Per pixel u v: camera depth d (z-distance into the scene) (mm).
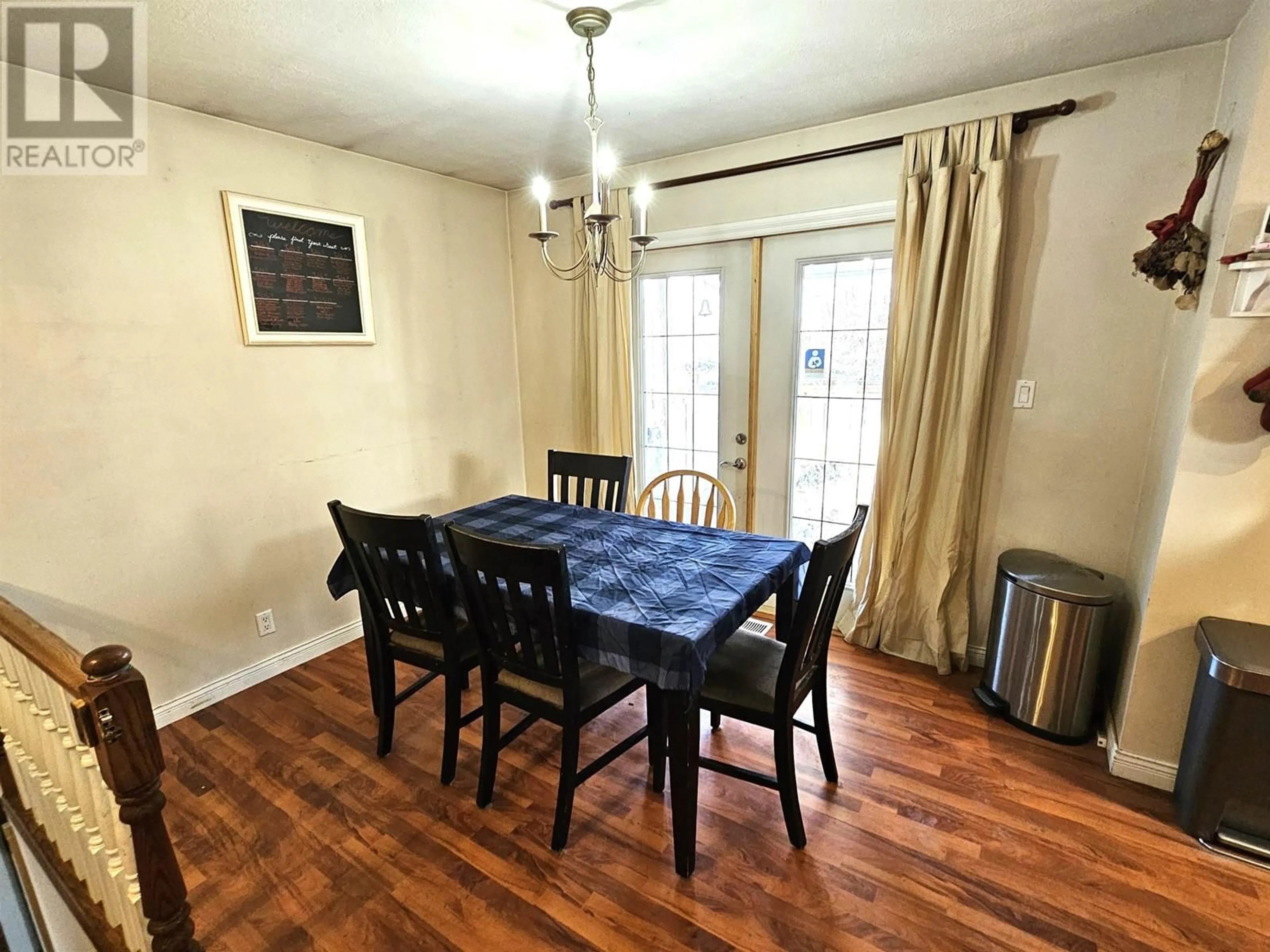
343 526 1956
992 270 2270
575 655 1617
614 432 3395
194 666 2443
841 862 1688
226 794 1993
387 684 2131
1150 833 1761
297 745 2238
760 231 2869
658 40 1822
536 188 1876
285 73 1970
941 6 1666
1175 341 2043
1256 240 1554
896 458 2631
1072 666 2102
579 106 2311
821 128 2617
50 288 1962
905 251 2443
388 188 2969
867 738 2223
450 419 3438
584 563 1977
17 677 1525
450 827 1844
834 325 2842
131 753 1078
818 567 1483
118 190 2088
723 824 1835
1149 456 2184
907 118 2441
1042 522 2451
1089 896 1570
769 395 3074
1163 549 1812
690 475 2801
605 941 1483
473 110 2326
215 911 1577
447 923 1540
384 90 2117
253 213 2436
